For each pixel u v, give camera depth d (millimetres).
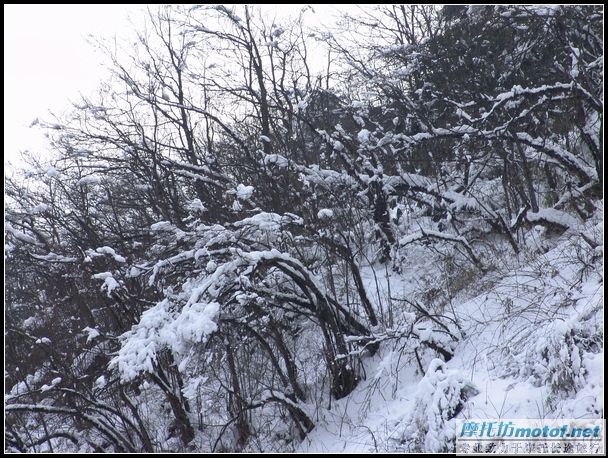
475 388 8805
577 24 12680
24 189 15562
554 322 8250
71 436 11727
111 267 13711
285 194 14633
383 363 10211
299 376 12727
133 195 16078
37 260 14656
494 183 15969
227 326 11141
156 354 10242
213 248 11727
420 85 16891
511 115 13531
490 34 15273
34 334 14133
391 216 16031
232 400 12180
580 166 12922
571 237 11891
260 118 16438
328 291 11953
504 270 12109
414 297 13312
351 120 17188
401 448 8664
